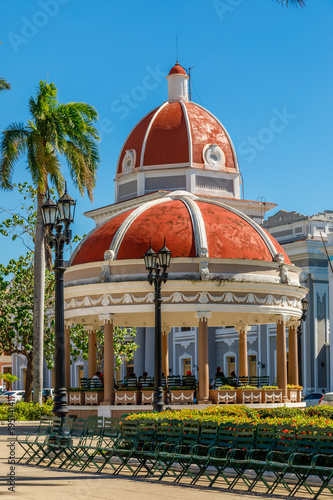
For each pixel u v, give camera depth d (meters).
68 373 37.84
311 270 52.59
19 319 41.84
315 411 23.98
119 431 19.16
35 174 35.81
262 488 15.34
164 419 17.97
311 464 14.41
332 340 50.50
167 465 16.33
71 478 16.34
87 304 31.70
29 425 33.69
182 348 58.88
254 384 35.38
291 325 35.06
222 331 56.47
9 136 36.22
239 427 16.66
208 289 30.62
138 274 30.83
